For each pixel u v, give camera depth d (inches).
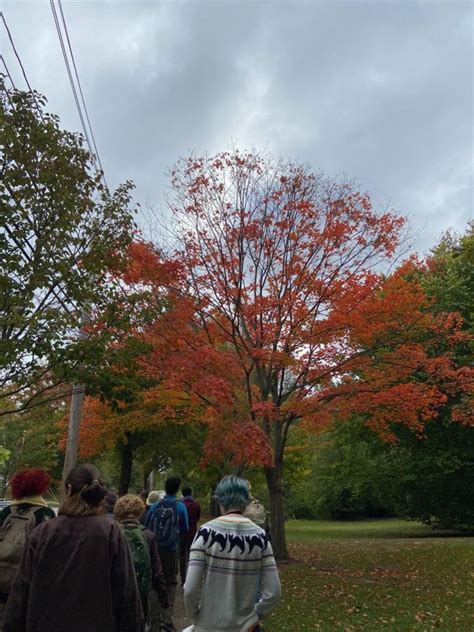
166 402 530.3
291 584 391.5
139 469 1756.9
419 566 478.9
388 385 507.8
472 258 870.4
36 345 287.0
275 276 482.3
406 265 489.7
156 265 444.8
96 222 339.0
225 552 125.4
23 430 1517.0
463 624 274.5
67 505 107.0
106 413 624.4
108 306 334.0
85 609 98.5
